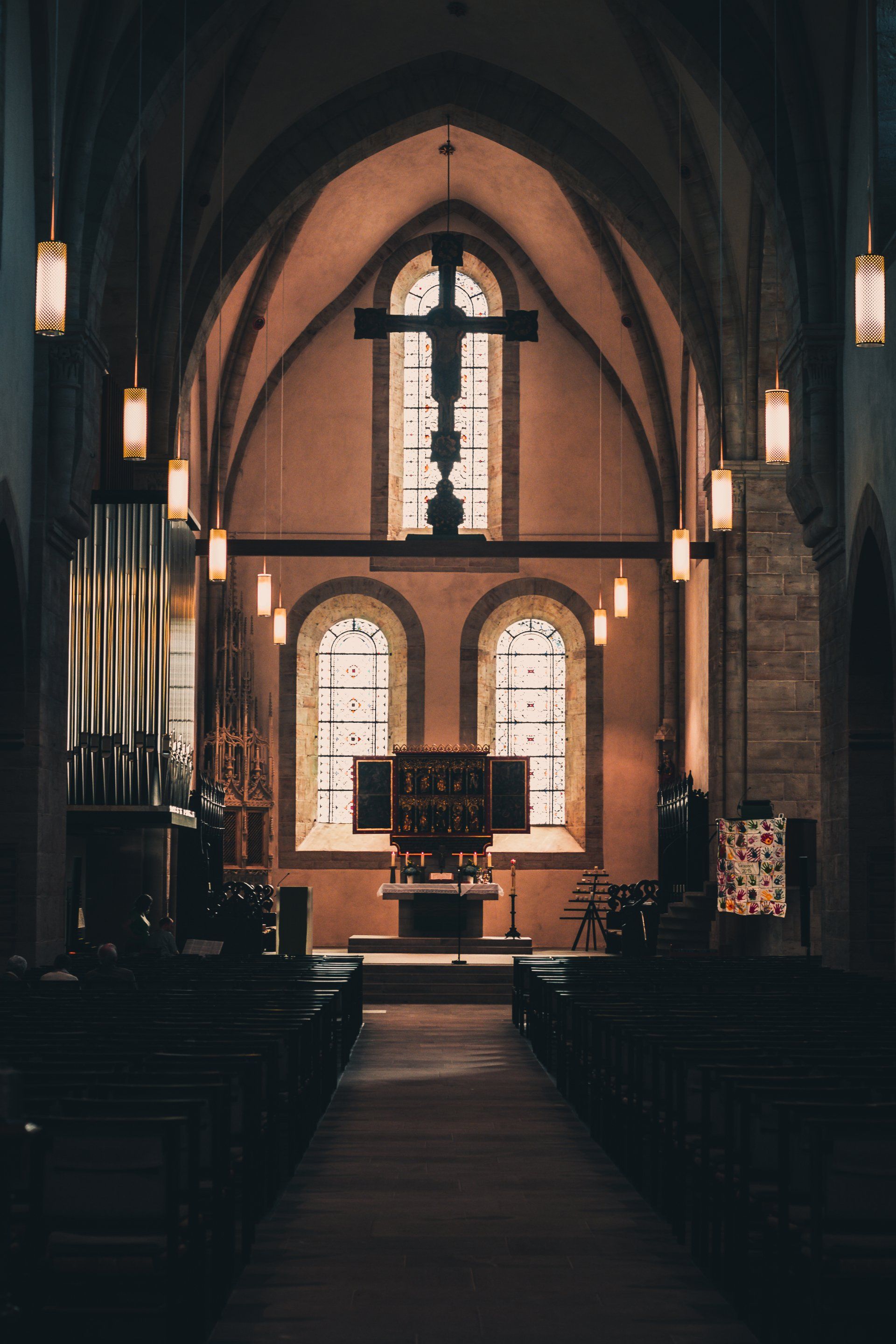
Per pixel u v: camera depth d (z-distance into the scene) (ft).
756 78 61.52
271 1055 27.68
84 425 55.11
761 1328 20.47
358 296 111.24
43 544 53.98
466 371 113.09
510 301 111.14
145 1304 19.90
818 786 82.28
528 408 111.34
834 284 58.75
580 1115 39.93
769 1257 20.80
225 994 38.11
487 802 100.83
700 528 97.76
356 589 109.40
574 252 104.94
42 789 53.62
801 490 59.31
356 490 110.32
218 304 81.41
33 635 53.62
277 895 90.22
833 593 59.26
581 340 111.65
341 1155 34.24
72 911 76.59
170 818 69.36
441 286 79.00
